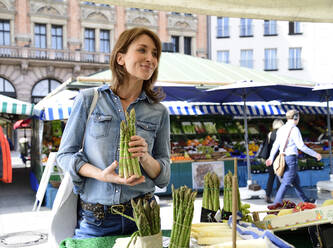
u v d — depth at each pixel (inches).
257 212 84.9
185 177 335.6
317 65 1405.0
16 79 1088.8
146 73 69.8
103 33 1205.1
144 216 52.8
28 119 463.5
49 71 1122.7
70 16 1144.8
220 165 347.3
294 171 241.8
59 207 78.2
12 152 1038.4
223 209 83.1
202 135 390.0
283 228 74.4
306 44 1408.7
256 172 359.3
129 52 69.5
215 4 98.1
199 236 68.8
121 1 93.2
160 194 334.0
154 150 77.5
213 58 1387.8
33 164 419.2
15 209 285.9
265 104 424.5
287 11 102.7
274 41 1412.4
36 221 241.9
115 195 69.6
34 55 1098.1
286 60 1414.9
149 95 76.0
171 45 537.6
